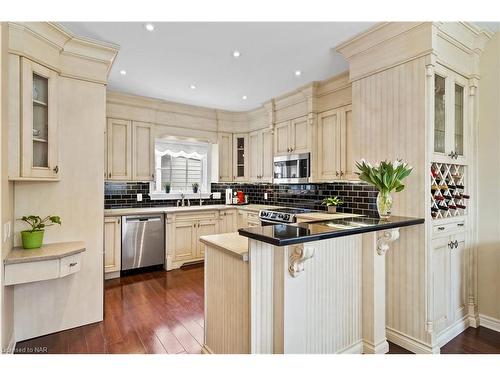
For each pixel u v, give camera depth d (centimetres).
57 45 217
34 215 222
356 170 249
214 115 471
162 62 281
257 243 158
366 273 204
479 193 247
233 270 173
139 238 381
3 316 179
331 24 214
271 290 166
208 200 500
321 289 181
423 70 203
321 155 348
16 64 189
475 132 245
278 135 410
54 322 229
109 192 407
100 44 235
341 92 321
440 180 228
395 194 221
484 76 242
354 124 251
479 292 248
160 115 421
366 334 205
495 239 239
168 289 327
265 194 490
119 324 245
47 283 227
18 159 190
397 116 219
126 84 345
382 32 220
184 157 484
